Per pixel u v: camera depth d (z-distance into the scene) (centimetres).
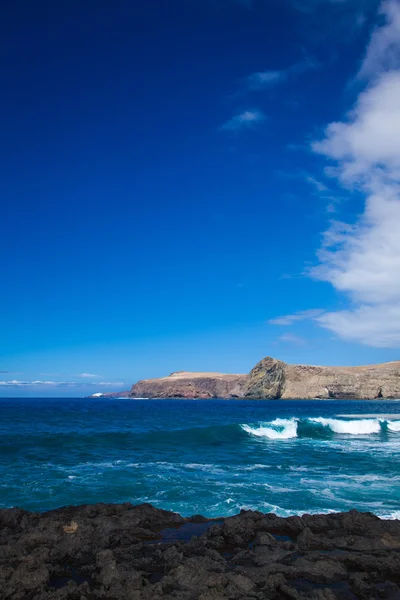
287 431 3850
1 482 1769
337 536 1062
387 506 1448
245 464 2258
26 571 805
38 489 1662
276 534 1091
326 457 2520
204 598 693
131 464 2231
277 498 1546
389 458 2481
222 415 8125
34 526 1118
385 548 977
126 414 7919
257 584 768
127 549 953
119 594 725
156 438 3341
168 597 702
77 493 1612
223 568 830
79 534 1035
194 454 2631
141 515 1214
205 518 1242
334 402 18875
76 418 6269
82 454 2558
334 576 814
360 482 1805
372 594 743
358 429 4281
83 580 811
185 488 1684
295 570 827
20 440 3028
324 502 1497
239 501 1505
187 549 962
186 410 10500
